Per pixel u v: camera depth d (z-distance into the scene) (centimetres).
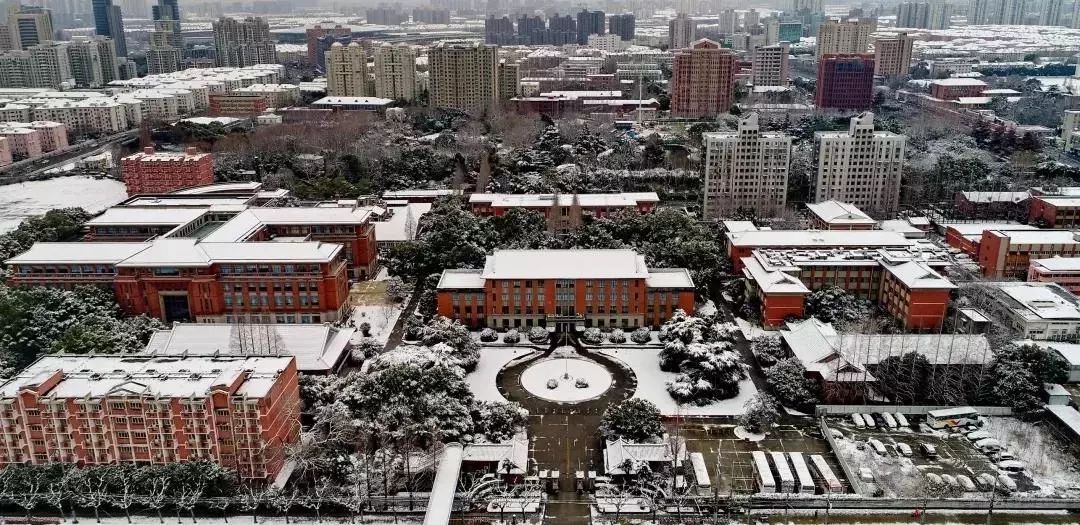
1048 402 19438
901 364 19975
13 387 16538
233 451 16425
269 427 16438
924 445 18050
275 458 16812
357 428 17475
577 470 17438
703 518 15825
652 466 17238
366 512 16075
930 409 19400
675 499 16250
